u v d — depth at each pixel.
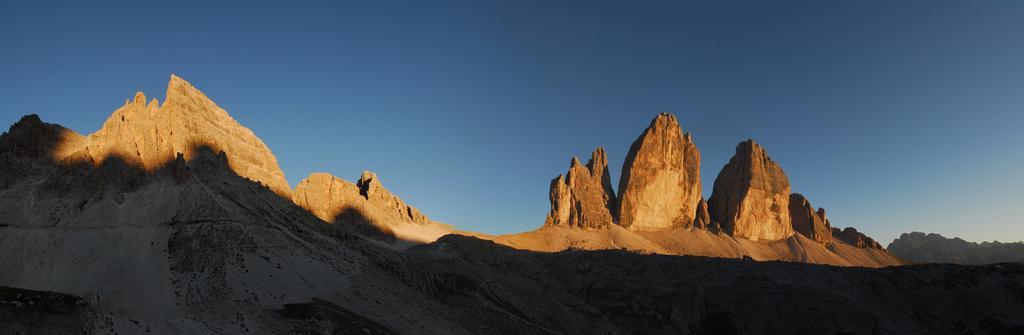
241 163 164.88
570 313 137.62
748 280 157.38
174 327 86.25
